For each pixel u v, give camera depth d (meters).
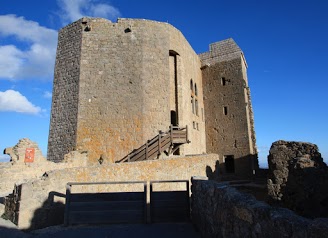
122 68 19.83
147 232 7.40
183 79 23.52
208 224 6.38
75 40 20.36
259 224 3.58
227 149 27.80
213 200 6.00
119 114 19.03
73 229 7.76
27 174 13.42
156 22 21.56
